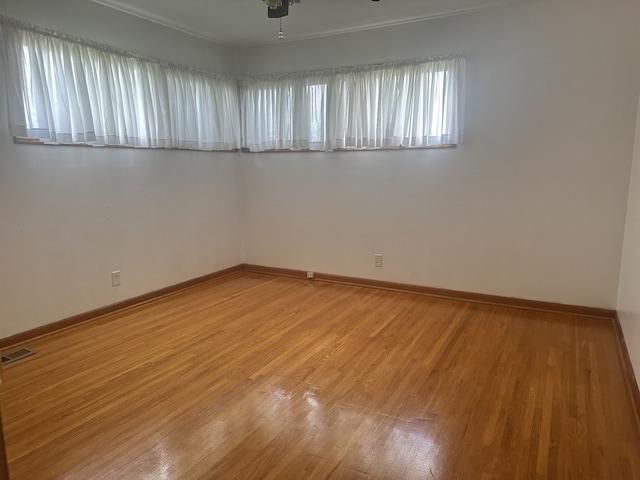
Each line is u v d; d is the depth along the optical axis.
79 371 2.68
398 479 1.75
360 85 4.14
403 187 4.18
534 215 3.67
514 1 3.48
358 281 4.55
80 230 3.44
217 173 4.73
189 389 2.46
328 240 4.66
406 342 3.10
